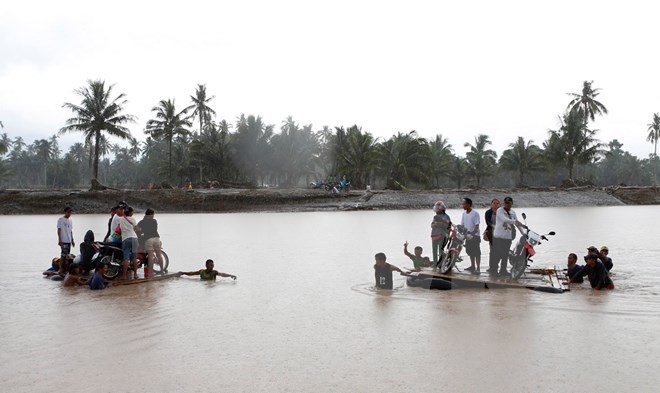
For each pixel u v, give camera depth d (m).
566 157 77.88
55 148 157.12
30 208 51.44
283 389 5.40
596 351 6.54
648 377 5.63
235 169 82.62
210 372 5.93
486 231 12.56
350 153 70.88
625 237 22.27
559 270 12.97
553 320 8.15
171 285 11.76
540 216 38.84
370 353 6.57
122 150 149.00
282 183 90.62
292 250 18.67
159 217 43.38
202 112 83.31
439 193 58.25
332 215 43.97
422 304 9.48
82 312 9.04
